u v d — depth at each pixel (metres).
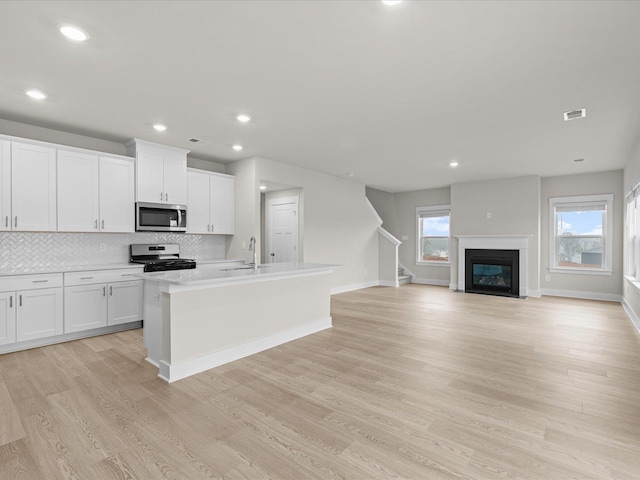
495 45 2.39
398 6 1.99
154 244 5.12
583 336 4.04
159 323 3.07
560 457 1.82
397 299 6.52
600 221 6.61
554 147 4.89
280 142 4.73
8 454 1.84
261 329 3.58
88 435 2.02
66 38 2.29
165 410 2.31
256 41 2.35
